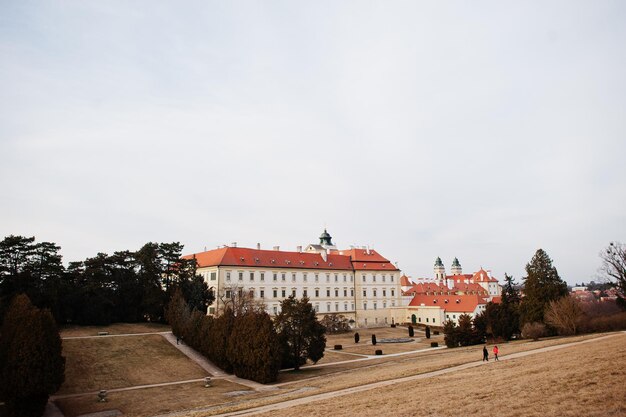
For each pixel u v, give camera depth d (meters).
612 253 81.19
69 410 42.66
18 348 40.88
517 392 24.61
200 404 42.81
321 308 124.19
